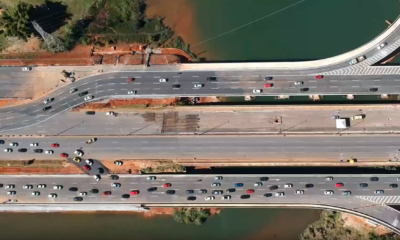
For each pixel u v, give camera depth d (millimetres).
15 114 155000
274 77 156375
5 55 159375
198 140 153250
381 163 150000
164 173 151750
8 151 152625
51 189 150500
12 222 153375
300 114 153875
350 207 147500
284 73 156500
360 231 147125
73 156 152625
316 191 148750
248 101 157000
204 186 150000
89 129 154375
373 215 146125
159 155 152500
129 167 152375
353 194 148000
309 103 155875
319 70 156250
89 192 150250
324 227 149875
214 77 157000
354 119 152625
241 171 153250
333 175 149375
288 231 151625
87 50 160750
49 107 155375
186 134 153250
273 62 156750
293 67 156625
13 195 150250
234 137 153250
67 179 151250
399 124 152000
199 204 149125
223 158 152375
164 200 149500
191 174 150500
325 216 150125
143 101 156250
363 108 153000
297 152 152000
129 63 158375
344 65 156125
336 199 148125
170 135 153500
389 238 144000
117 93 156375
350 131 152000
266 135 153000
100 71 157875
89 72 158000
